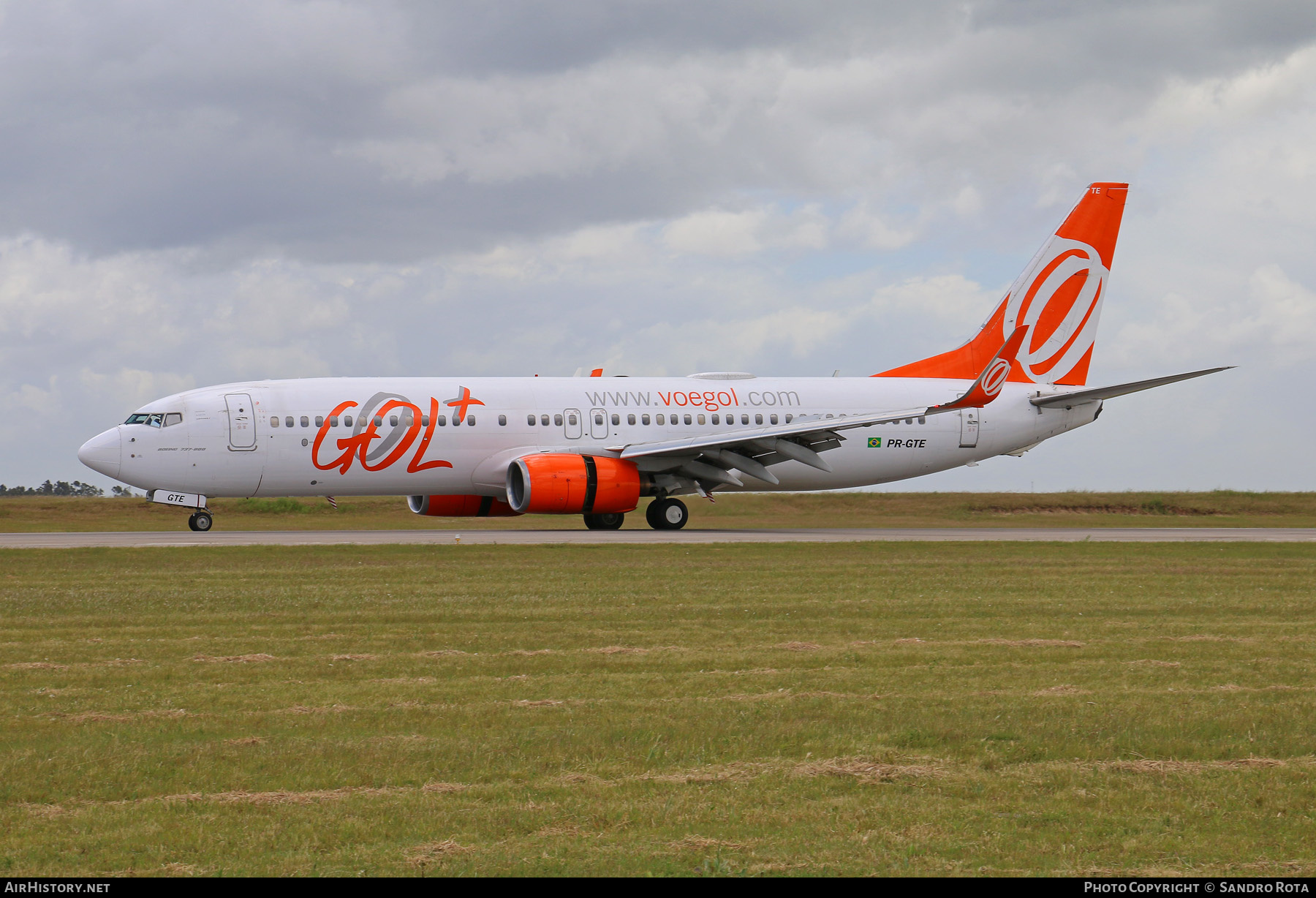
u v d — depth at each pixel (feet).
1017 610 211.61
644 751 110.63
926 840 87.40
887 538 420.77
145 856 84.17
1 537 409.69
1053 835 88.74
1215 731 119.14
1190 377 451.53
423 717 124.36
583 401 454.40
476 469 441.27
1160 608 215.51
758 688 140.56
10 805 95.45
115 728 119.65
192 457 413.59
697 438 460.55
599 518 484.33
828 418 483.51
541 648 169.58
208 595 230.68
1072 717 124.47
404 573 273.75
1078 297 516.32
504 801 96.07
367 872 81.10
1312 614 209.05
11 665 155.63
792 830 89.51
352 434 426.10
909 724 121.29
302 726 120.47
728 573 276.82
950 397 501.56
